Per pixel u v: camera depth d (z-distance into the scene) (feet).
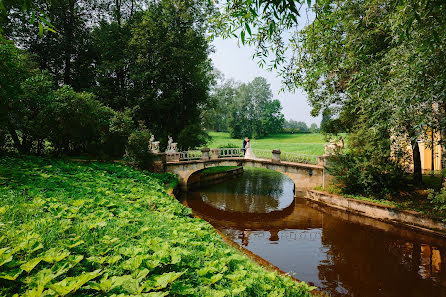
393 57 19.77
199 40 81.00
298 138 210.59
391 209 39.32
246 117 243.60
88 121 48.11
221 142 180.75
